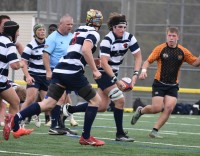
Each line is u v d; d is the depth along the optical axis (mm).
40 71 35469
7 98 27281
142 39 62000
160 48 31812
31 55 35312
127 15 56781
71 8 59469
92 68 25156
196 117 51719
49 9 60938
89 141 25906
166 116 32250
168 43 31969
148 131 36156
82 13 60156
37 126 36125
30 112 25406
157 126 32344
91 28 25734
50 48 32656
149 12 62062
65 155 23750
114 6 60531
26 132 25359
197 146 28906
